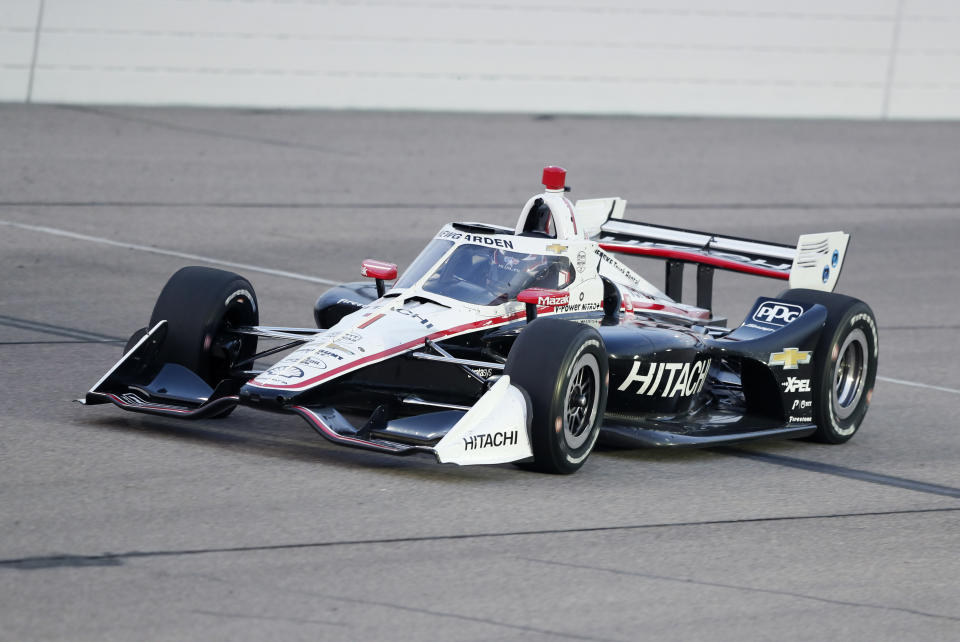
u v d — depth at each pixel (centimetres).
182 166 6159
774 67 9044
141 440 2575
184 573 1897
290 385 2430
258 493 2288
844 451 3053
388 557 2027
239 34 7644
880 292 5056
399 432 2447
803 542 2298
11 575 1839
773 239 5775
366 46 7950
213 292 2736
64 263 4419
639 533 2256
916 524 2473
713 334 3225
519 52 8331
